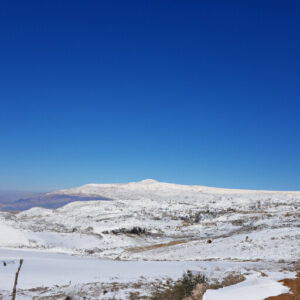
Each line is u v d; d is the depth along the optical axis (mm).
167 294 13836
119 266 23125
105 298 13367
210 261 29422
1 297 13492
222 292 10164
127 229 66562
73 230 65750
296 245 33125
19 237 49125
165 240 60844
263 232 43719
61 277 18219
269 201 116812
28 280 17328
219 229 66312
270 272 15750
